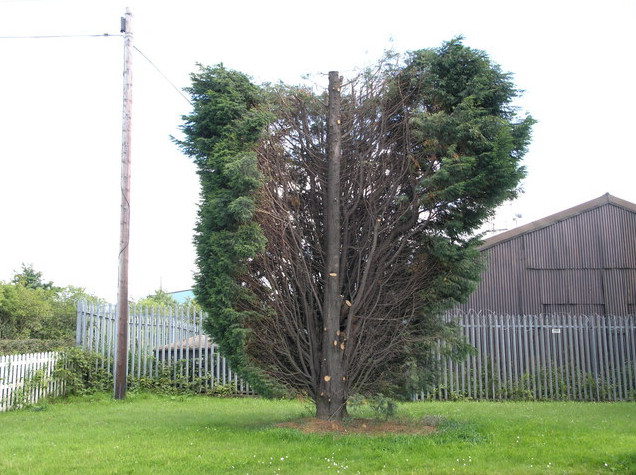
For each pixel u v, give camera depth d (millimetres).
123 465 7148
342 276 9977
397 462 7270
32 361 13992
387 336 10031
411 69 10133
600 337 16062
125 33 15336
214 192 9492
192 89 10031
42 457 7613
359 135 10305
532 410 12578
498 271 19344
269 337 9758
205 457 7488
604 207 19672
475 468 6984
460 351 9898
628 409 12750
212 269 9352
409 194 10039
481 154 9188
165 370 16172
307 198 10344
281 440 8477
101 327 16094
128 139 15375
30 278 30328
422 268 9945
